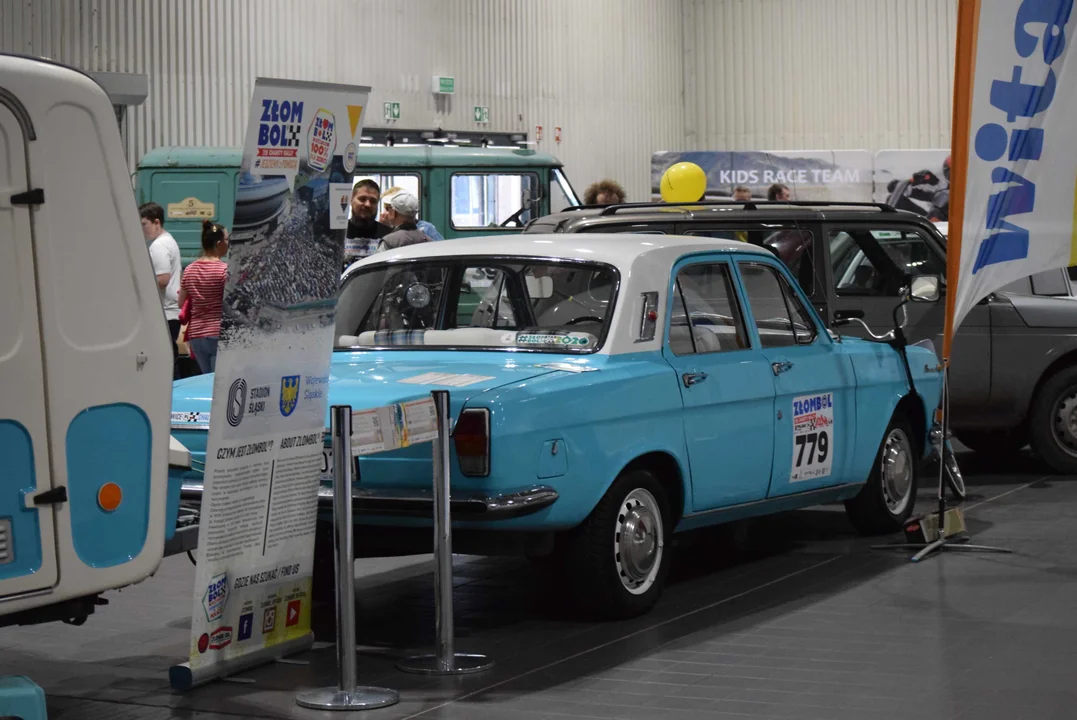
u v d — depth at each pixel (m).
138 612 6.99
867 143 25.58
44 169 4.49
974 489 10.22
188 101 18.19
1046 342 10.48
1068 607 6.57
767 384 7.11
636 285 6.59
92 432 4.64
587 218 9.84
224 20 18.52
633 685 5.41
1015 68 7.71
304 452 5.70
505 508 5.68
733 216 9.79
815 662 5.69
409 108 20.94
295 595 5.89
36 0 16.58
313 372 5.66
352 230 12.47
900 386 8.33
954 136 7.72
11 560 4.42
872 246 10.15
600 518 6.23
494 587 7.37
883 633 6.15
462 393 5.79
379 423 5.36
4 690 4.34
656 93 25.48
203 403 6.24
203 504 5.29
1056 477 10.74
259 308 5.35
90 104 4.62
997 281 7.86
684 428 6.59
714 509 6.88
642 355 6.53
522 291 6.77
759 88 26.00
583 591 6.33
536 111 22.94
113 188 4.70
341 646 5.25
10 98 4.40
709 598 6.90
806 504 7.71
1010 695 5.18
